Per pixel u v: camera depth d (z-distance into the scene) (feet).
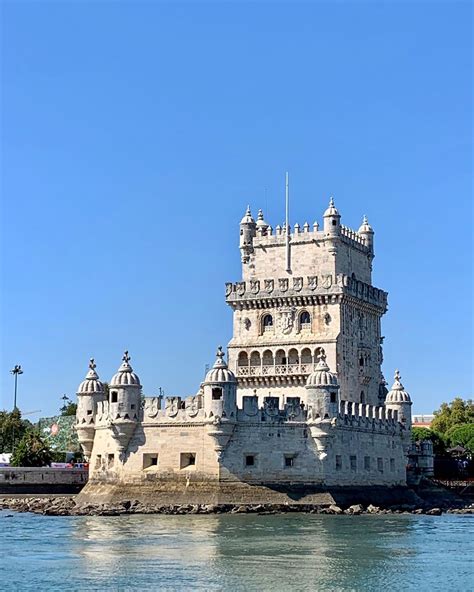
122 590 202.59
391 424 445.78
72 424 634.43
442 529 318.65
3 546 264.93
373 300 474.90
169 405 383.86
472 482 503.20
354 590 205.36
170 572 222.89
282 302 453.58
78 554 249.75
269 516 350.23
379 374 483.51
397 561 241.96
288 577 217.56
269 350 451.94
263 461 375.04
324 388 381.60
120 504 374.43
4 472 464.65
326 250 453.99
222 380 372.38
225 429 369.91
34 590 202.69
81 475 481.46
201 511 359.66
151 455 384.06
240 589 204.13
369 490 412.57
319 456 379.76
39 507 390.83
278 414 379.35
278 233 466.70
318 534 293.84
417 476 481.05
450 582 215.31
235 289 462.60
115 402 387.55
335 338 439.22
